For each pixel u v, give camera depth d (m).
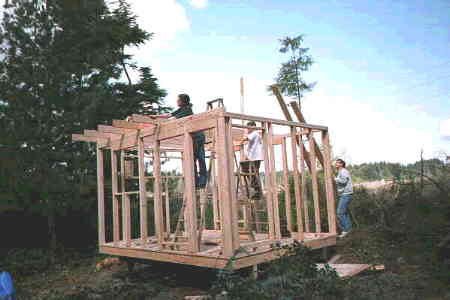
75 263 9.27
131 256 6.74
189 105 6.58
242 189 5.87
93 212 10.91
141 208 6.56
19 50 9.64
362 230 7.13
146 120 6.04
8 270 8.45
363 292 4.21
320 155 8.16
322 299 3.82
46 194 9.41
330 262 6.30
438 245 5.18
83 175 9.82
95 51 10.55
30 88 9.71
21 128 9.26
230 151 5.08
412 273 5.09
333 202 6.84
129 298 5.56
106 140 7.56
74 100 9.78
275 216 5.66
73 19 10.29
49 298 6.22
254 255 5.18
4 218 10.34
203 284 6.35
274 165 5.77
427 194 6.96
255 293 3.73
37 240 10.89
